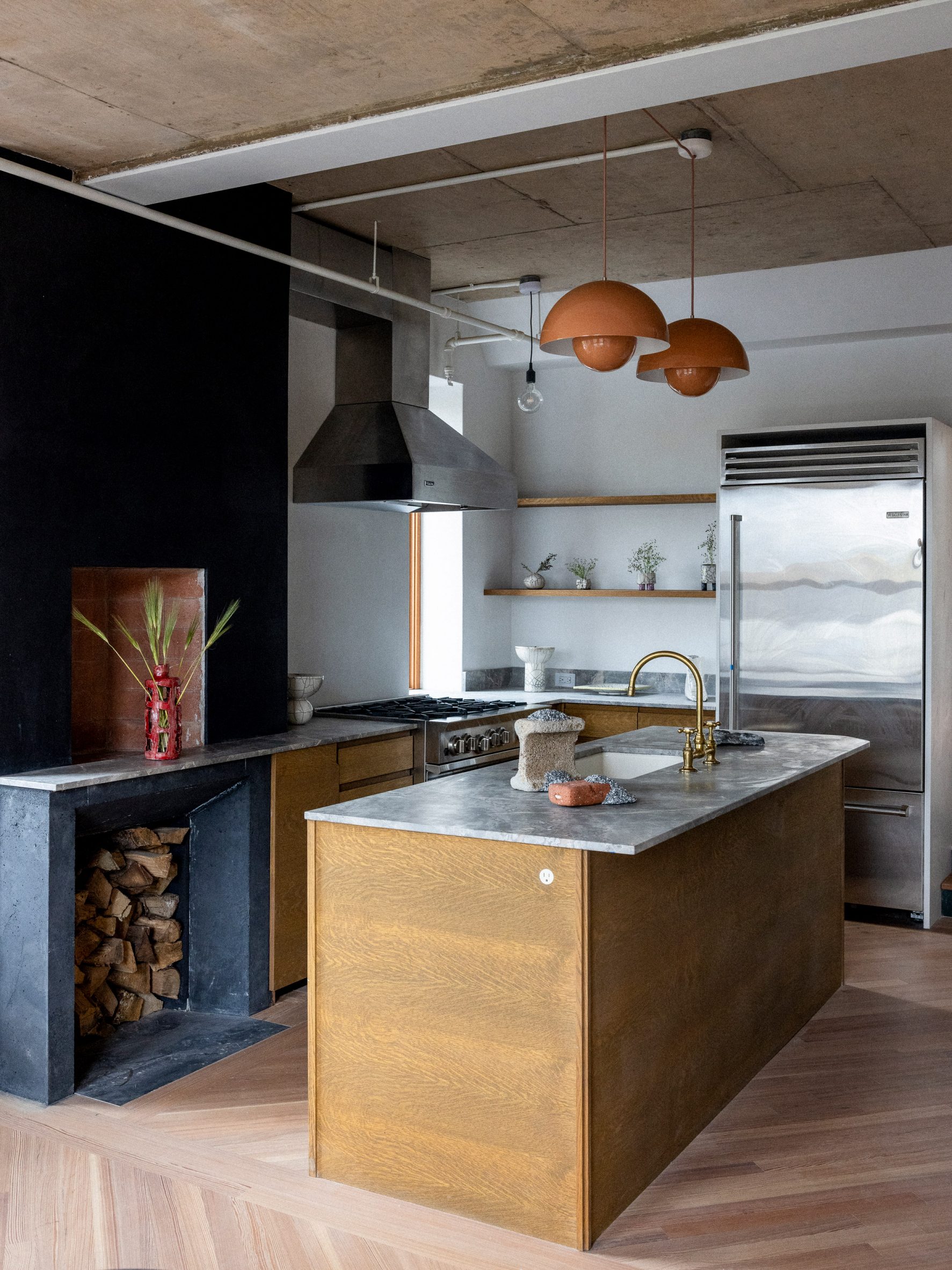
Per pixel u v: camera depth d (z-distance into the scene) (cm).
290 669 550
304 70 289
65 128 329
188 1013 431
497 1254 272
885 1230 282
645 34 268
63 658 377
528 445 732
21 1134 331
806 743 448
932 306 576
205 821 430
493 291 652
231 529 443
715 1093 347
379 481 513
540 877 279
